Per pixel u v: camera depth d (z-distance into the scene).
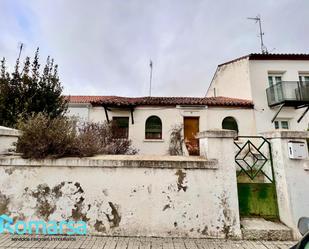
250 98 11.08
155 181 3.27
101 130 8.15
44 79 6.55
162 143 10.53
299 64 11.54
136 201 3.21
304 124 10.70
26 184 3.21
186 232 3.12
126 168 3.30
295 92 10.14
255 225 3.26
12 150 3.49
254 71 11.41
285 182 3.33
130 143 9.34
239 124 10.62
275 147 3.63
